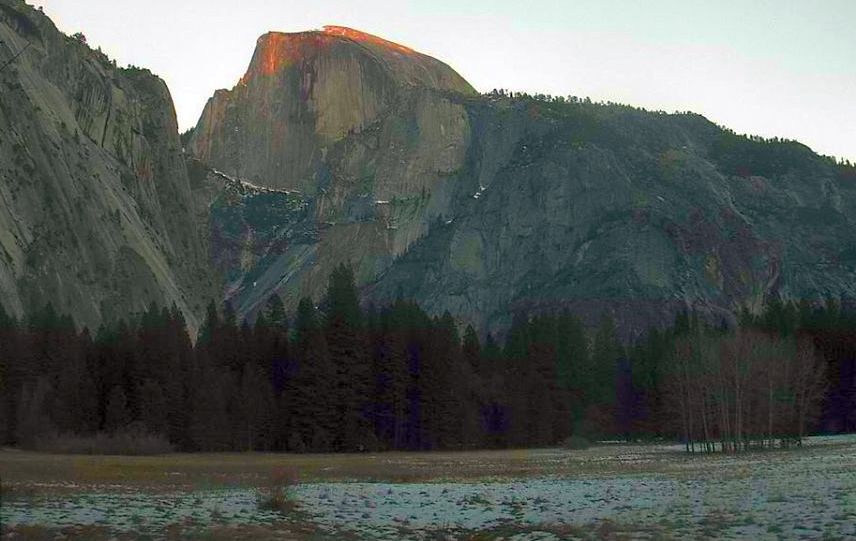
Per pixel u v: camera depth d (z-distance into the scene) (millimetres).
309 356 124688
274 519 39438
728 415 114625
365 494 55062
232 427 120938
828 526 29266
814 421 134875
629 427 156125
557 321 169125
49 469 75375
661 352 153375
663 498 46281
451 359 134750
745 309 176000
